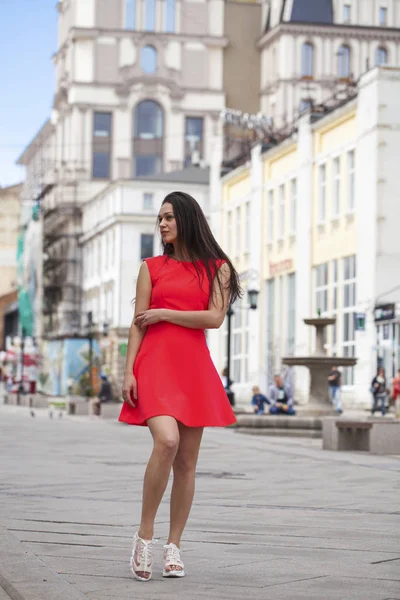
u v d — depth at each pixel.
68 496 13.83
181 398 7.84
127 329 89.31
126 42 112.62
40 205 109.56
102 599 7.13
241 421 33.22
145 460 20.78
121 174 111.94
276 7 108.31
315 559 8.85
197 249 8.17
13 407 64.25
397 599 7.25
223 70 114.00
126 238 90.00
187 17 113.56
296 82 106.38
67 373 76.56
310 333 57.19
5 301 137.62
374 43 106.75
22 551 8.88
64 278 105.31
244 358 67.44
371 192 49.91
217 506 12.88
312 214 57.56
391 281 49.31
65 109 114.56
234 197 71.31
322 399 35.56
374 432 23.12
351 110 52.97
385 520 11.59
